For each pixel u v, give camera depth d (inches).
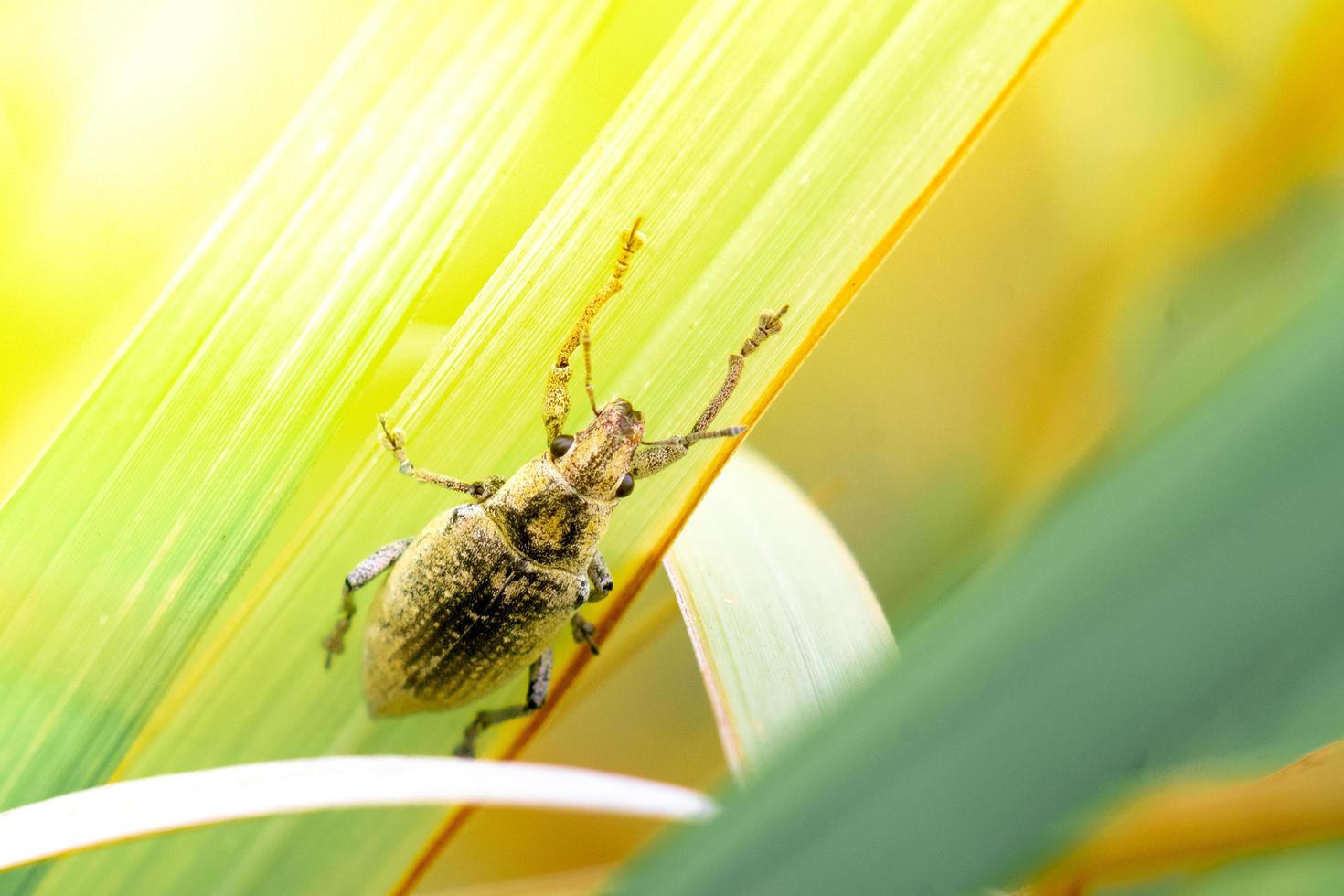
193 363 3.9
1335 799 3.7
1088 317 4.8
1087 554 2.7
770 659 4.0
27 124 4.3
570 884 4.2
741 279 4.0
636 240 4.0
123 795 3.8
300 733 4.1
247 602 4.1
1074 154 4.8
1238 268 4.7
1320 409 2.4
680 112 4.0
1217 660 2.4
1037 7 3.9
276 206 3.9
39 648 3.9
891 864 2.9
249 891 4.1
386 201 3.9
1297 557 2.4
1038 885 3.8
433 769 3.8
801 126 4.0
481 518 4.2
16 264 4.3
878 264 3.9
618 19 4.3
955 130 3.9
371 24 3.9
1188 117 4.7
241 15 4.3
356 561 4.1
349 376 3.9
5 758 3.9
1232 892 3.9
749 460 4.2
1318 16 4.5
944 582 4.2
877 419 5.0
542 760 5.0
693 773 5.0
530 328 4.0
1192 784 3.7
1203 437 2.6
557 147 4.3
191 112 4.3
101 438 3.9
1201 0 4.6
